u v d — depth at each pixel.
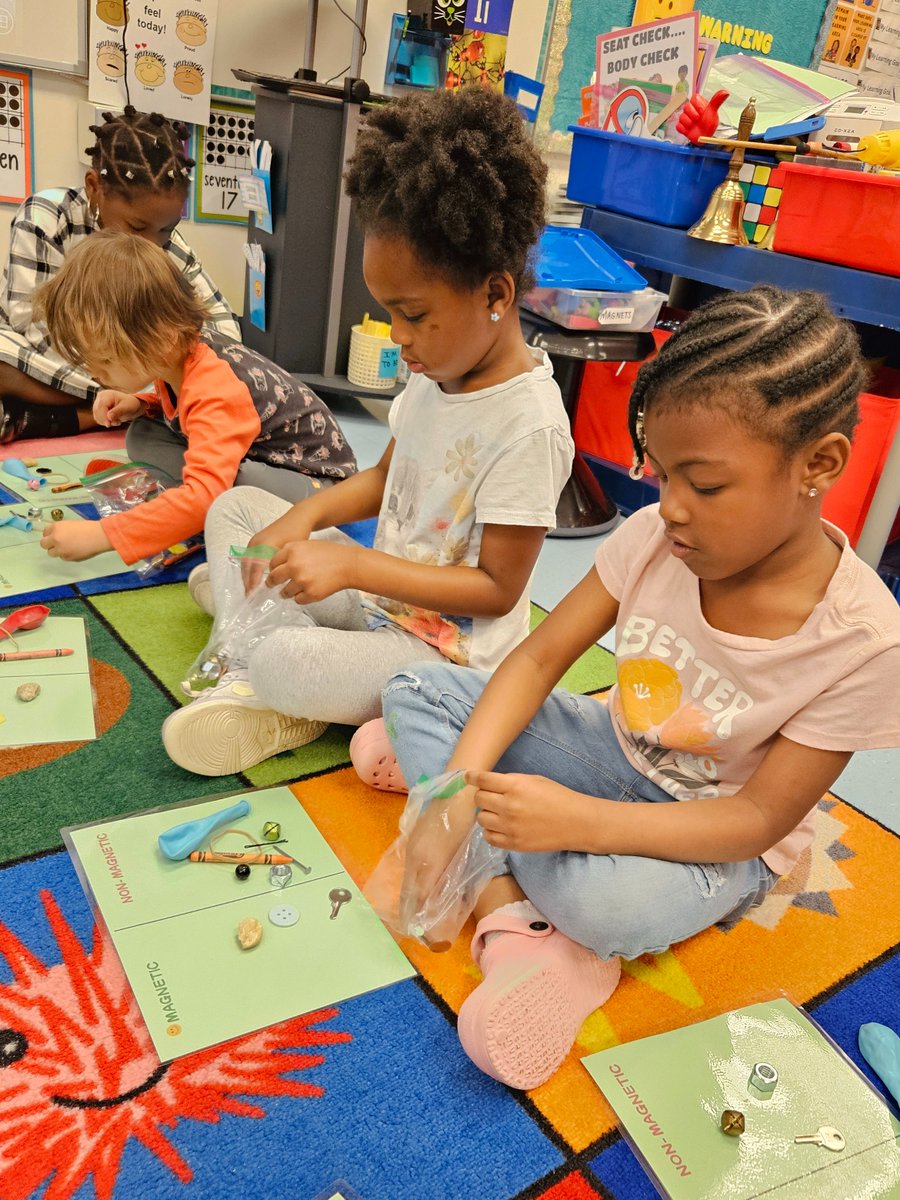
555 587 1.58
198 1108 0.67
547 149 2.65
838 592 0.73
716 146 1.76
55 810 0.92
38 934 0.78
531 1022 0.71
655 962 0.86
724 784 0.83
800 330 0.64
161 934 0.79
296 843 0.91
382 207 0.88
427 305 0.91
